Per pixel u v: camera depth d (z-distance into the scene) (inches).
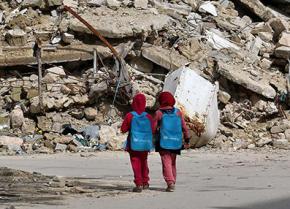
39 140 2596.0
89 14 3171.8
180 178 1424.7
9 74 2967.5
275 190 1101.1
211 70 3058.6
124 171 1628.9
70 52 2970.0
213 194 1056.2
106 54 2947.8
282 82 3107.8
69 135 2645.2
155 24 3097.9
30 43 3036.4
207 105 2605.8
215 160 2011.6
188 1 3516.2
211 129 2596.0
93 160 2034.9
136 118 1146.7
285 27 3486.7
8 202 985.5
